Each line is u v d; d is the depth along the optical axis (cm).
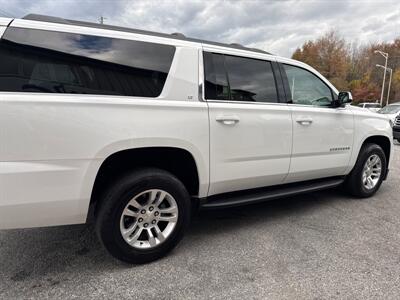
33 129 210
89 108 227
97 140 230
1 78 206
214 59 297
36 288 234
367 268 264
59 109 217
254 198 329
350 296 227
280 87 345
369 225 353
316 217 376
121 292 230
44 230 334
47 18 236
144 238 270
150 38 264
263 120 319
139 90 251
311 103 377
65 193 226
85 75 232
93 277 248
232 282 243
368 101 5825
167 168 290
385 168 468
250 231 336
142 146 248
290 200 441
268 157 329
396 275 254
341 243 308
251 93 320
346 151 407
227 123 293
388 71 5588
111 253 251
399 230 340
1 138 202
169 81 264
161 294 228
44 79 218
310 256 283
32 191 215
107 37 246
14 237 317
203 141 280
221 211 395
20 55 213
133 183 248
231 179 308
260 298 224
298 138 351
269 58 341
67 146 221
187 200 280
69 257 279
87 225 347
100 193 257
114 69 244
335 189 495
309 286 238
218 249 295
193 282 243
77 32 235
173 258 278
